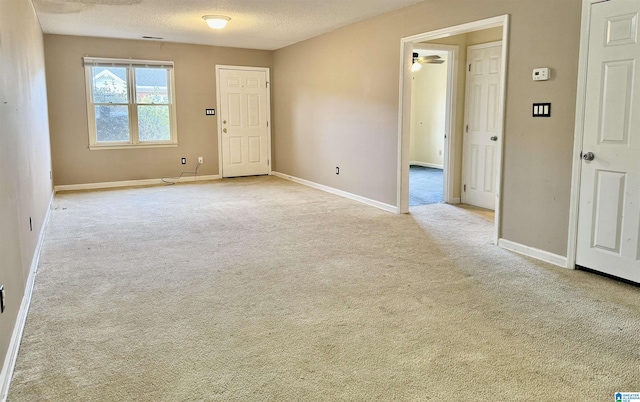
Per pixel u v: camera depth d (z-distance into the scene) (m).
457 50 5.87
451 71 5.94
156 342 2.42
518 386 2.01
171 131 7.91
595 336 2.46
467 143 6.06
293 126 8.04
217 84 8.18
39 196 4.40
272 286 3.20
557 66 3.54
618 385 2.01
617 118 3.17
